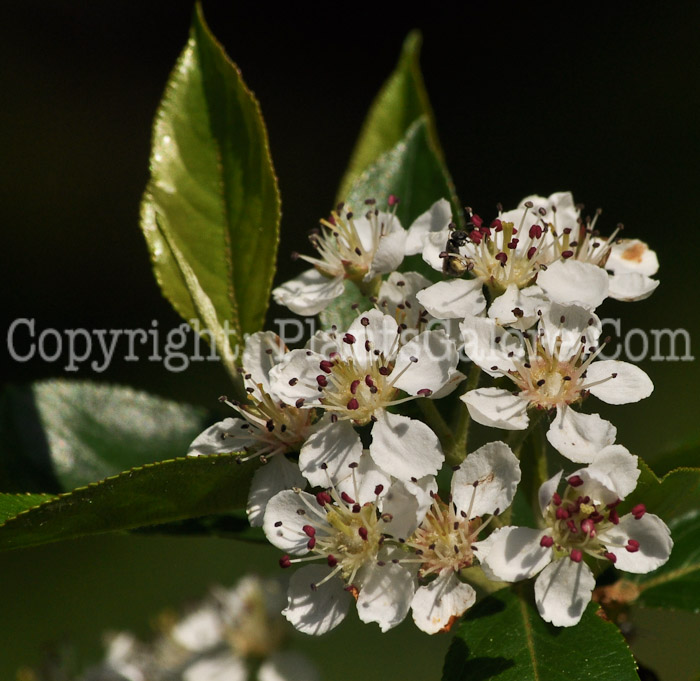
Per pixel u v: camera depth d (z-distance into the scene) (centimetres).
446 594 18
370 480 18
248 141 20
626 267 20
